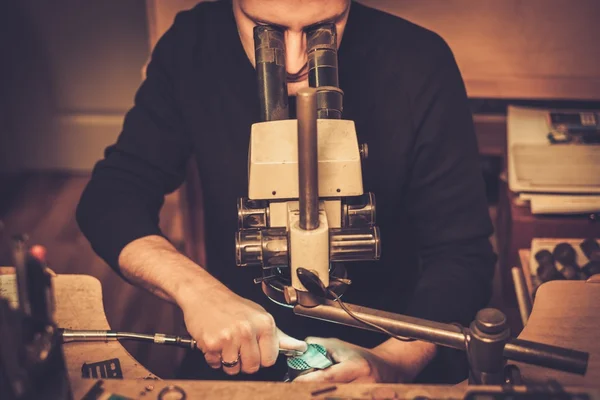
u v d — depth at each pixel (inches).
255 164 36.1
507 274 86.3
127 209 56.1
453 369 60.6
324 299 36.0
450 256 56.8
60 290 51.8
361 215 38.5
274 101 41.9
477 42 95.3
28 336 31.4
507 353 33.6
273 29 43.8
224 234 62.7
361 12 58.8
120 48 140.9
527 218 82.2
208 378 62.1
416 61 57.7
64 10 137.7
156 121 60.7
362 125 58.3
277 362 61.5
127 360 46.0
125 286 108.1
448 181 57.7
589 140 86.4
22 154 143.3
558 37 94.1
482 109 102.6
